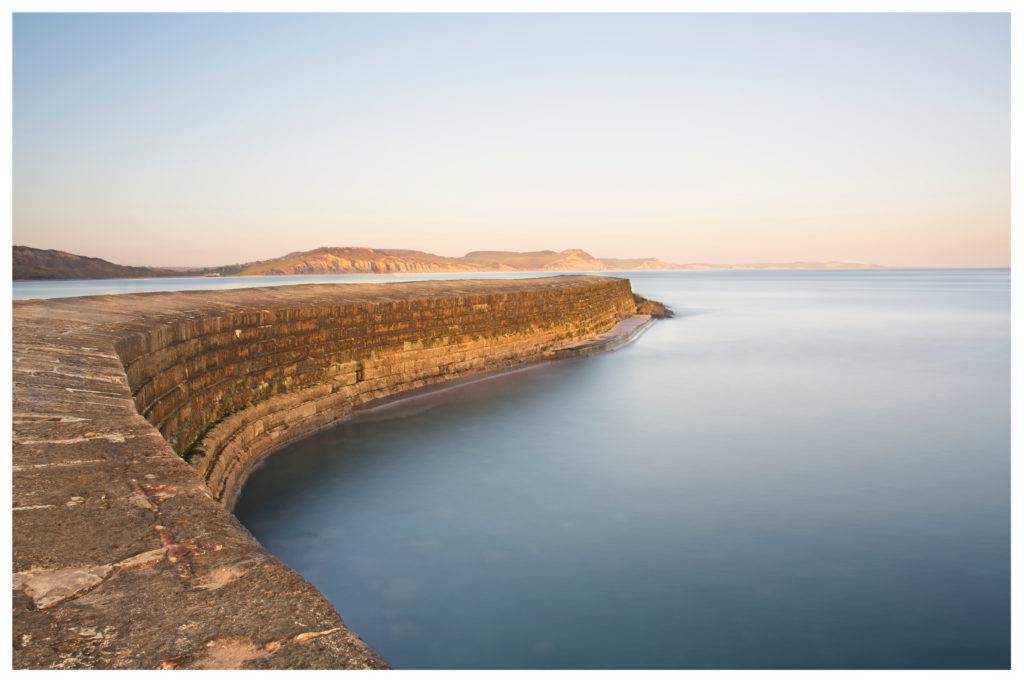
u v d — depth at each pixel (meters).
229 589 2.49
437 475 12.70
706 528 10.42
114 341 7.33
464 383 21.61
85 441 4.11
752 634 7.52
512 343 25.33
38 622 2.21
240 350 12.48
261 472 12.12
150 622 2.25
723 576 8.88
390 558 9.26
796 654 7.13
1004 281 164.88
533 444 15.02
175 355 9.66
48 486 3.38
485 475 12.80
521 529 10.31
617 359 28.38
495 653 7.16
